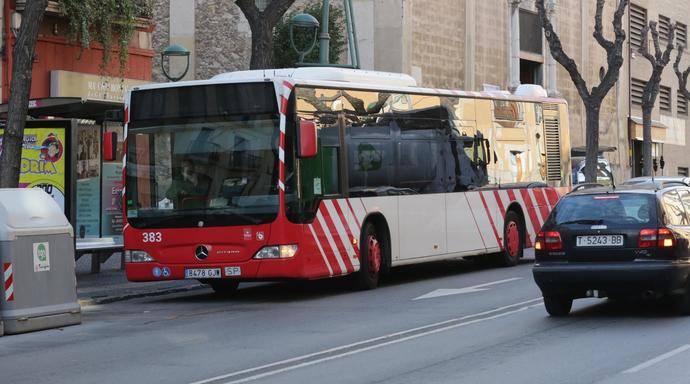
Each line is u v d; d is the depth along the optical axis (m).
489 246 24.97
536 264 15.88
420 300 18.88
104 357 13.36
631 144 61.91
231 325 16.14
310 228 19.14
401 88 22.09
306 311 17.69
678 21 68.06
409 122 22.23
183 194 19.19
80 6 28.12
